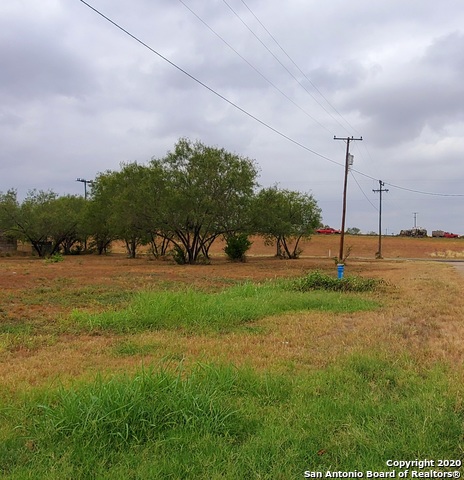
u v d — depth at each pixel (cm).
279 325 999
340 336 877
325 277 1698
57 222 4925
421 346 784
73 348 802
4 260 4062
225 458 370
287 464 364
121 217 3650
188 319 1023
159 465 357
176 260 3681
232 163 3462
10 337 884
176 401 443
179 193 3325
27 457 374
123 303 1334
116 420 405
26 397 506
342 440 403
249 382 549
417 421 434
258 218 3719
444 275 2567
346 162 3759
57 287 1717
